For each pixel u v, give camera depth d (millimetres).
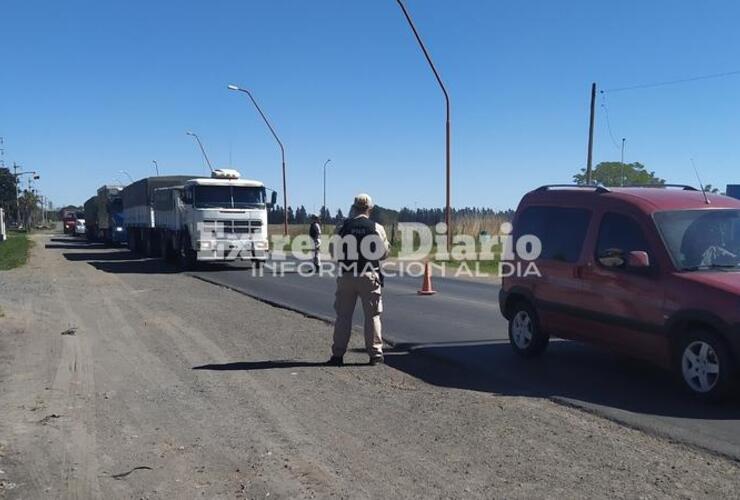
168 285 19328
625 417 6363
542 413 6504
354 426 6121
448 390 7418
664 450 5469
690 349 6871
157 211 31328
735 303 6398
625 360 8969
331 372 8305
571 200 8570
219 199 24656
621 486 4734
